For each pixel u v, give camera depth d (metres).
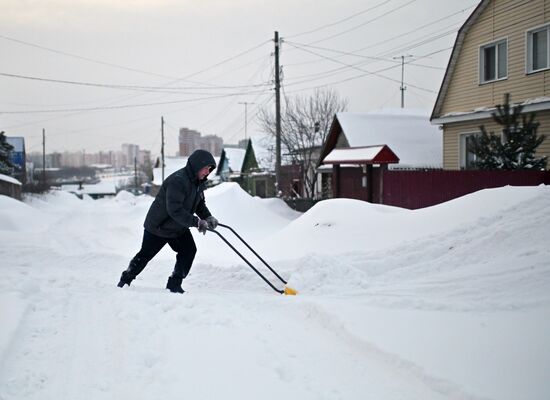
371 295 4.88
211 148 113.94
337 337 3.71
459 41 15.59
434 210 7.72
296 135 26.50
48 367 3.15
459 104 15.91
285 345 3.52
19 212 20.16
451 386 2.71
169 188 5.47
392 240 7.31
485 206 7.01
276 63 21.12
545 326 3.53
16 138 52.84
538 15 13.22
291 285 5.63
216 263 8.20
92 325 4.01
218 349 3.36
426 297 4.66
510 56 14.07
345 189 17.14
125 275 5.73
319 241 8.23
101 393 2.80
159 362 3.19
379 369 3.10
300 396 2.74
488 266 5.30
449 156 16.39
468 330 3.54
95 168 191.75
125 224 17.50
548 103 12.64
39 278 5.96
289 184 26.34
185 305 4.49
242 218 14.61
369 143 20.22
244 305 4.69
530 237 5.73
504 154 11.35
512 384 2.69
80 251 11.21
